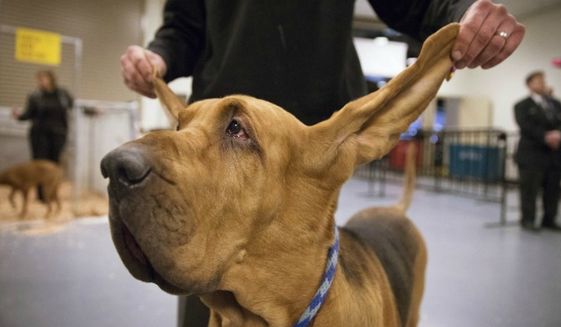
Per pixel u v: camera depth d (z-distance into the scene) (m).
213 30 1.92
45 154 7.41
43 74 7.41
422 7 1.70
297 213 1.24
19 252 4.46
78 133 6.25
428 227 6.05
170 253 1.01
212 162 1.13
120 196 0.96
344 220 6.33
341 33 1.81
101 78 9.62
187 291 1.11
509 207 7.77
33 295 3.42
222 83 1.87
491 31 1.22
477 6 1.22
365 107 1.27
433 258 4.60
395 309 1.72
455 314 3.24
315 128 1.27
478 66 1.33
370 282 1.54
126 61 1.81
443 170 11.86
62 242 4.88
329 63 1.83
